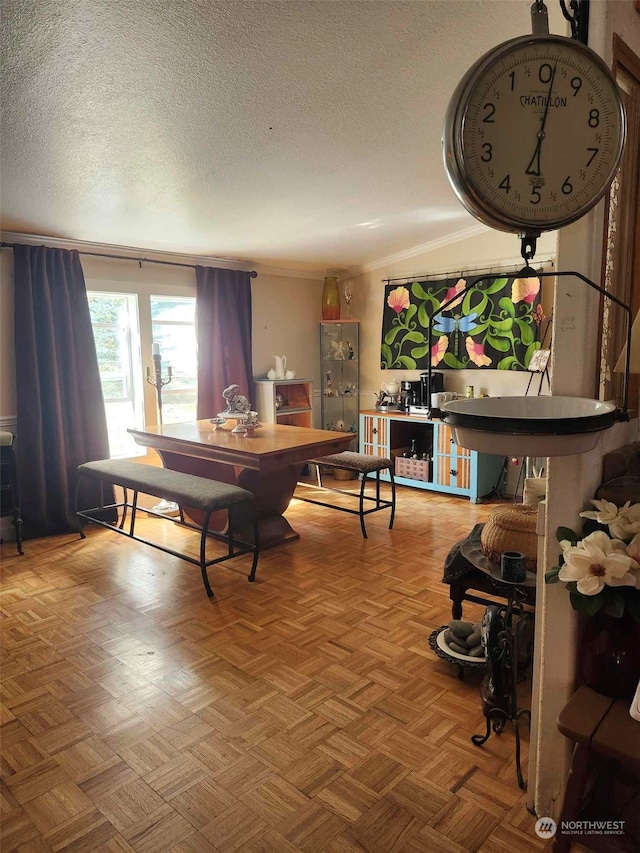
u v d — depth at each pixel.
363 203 3.80
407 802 1.63
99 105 2.20
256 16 1.76
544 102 1.08
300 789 1.69
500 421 1.17
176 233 4.15
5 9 1.60
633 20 1.50
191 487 3.26
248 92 2.22
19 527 3.75
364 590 3.09
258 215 3.85
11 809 1.63
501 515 2.02
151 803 1.65
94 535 4.15
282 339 5.76
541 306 4.50
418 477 5.18
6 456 3.69
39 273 3.95
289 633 2.63
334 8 1.78
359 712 2.05
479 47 2.12
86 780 1.74
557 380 1.46
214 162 2.88
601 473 1.57
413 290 5.32
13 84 1.99
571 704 1.37
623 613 1.38
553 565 1.49
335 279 5.90
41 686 2.25
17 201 3.25
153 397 4.84
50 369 4.01
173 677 2.29
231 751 1.86
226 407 5.12
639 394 1.81
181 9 1.69
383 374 5.79
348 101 2.40
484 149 1.08
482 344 4.87
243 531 3.77
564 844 1.33
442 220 4.45
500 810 1.60
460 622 2.33
